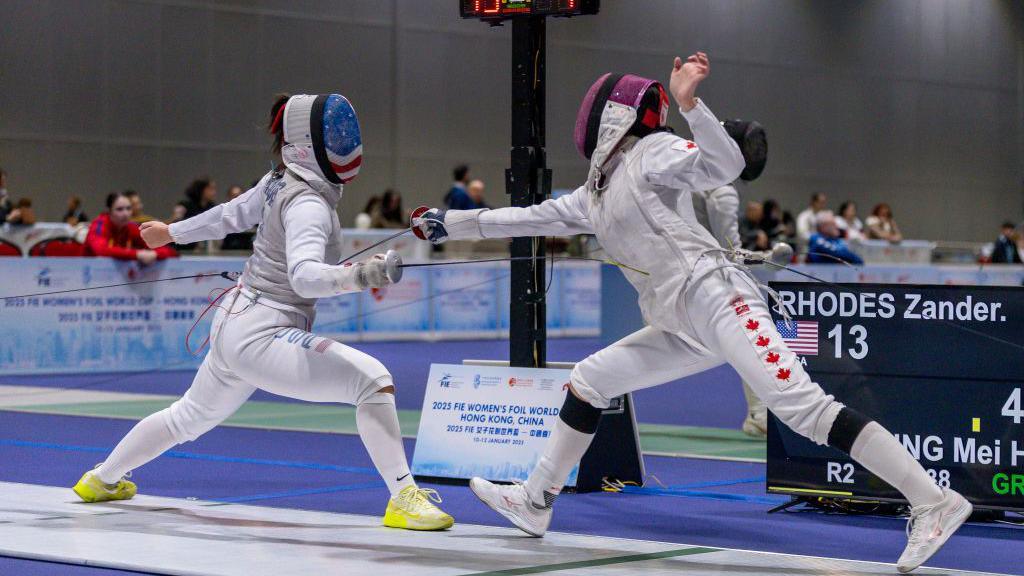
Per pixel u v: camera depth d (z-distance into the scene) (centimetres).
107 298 1411
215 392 566
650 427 976
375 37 2464
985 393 568
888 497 583
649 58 2784
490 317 1933
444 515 544
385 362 1529
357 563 470
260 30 2333
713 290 483
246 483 684
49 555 478
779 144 2969
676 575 457
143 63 2208
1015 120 3444
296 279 506
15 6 2073
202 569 454
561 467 528
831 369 596
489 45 2611
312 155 534
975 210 3369
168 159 2239
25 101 2086
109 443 855
